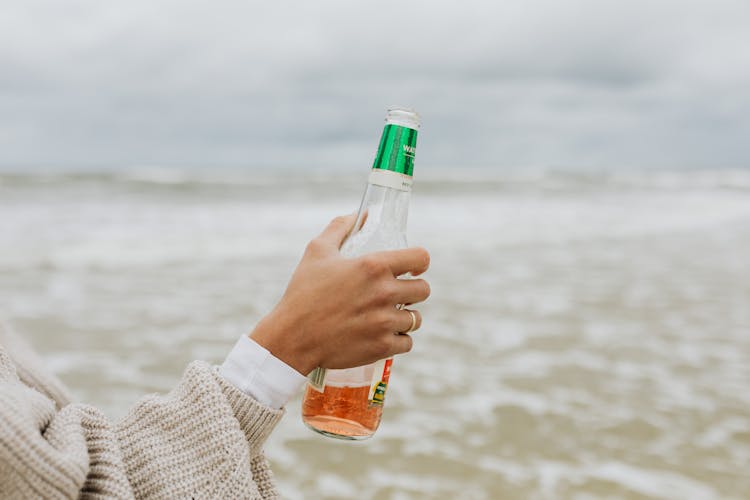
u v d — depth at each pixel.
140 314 5.51
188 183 26.22
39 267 7.50
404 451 3.22
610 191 36.88
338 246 1.00
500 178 59.75
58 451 0.82
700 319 6.10
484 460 3.15
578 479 2.99
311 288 0.94
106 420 0.96
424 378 4.25
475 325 5.56
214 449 0.93
